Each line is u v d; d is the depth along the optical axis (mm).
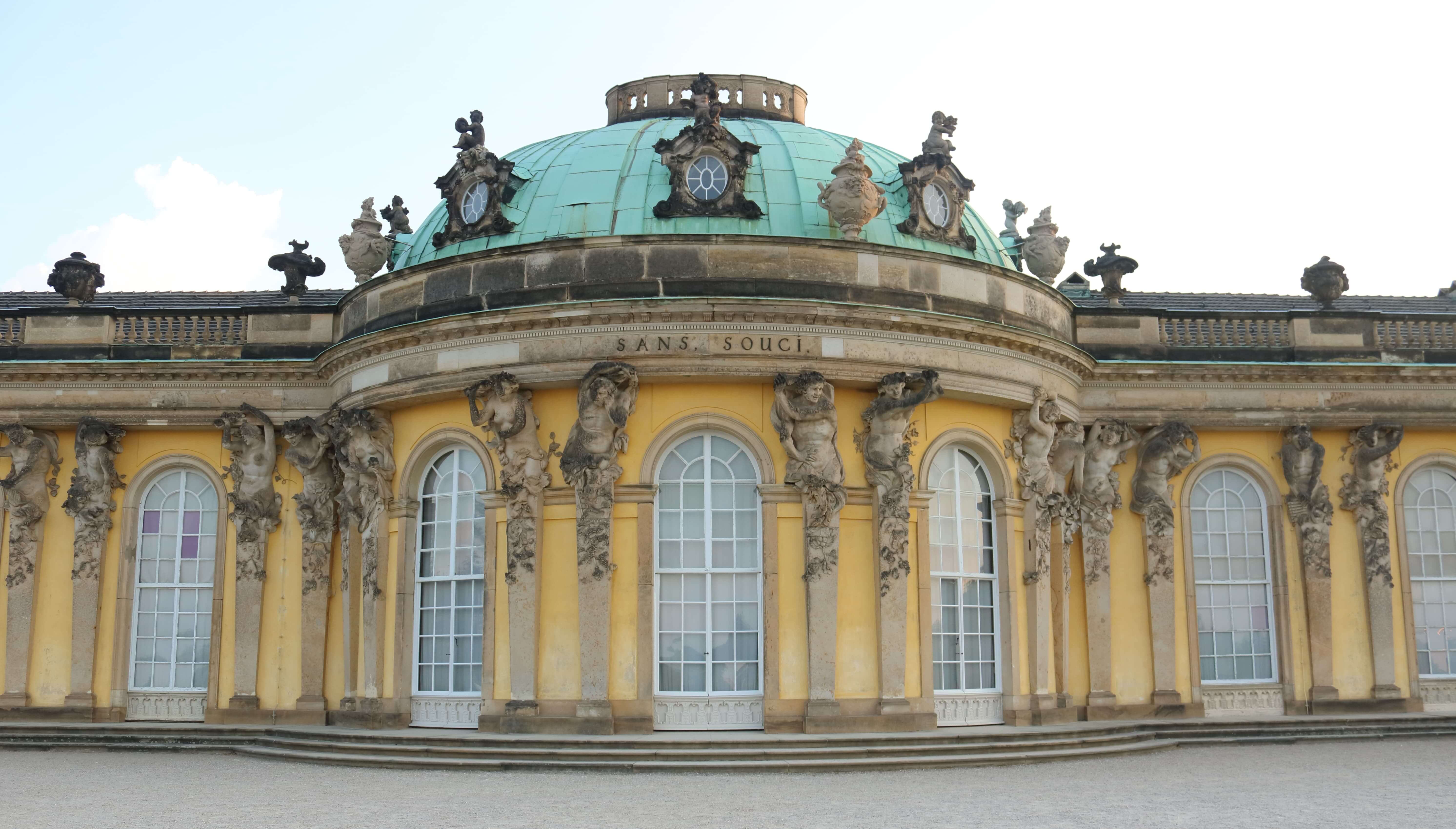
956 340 34812
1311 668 39969
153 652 40000
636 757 29266
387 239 39656
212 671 39062
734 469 33656
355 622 36875
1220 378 40500
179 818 21906
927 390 33156
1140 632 39438
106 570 39906
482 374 34062
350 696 36531
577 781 27016
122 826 21031
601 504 32562
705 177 36000
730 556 33344
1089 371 39625
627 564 32781
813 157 37594
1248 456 41031
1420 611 41500
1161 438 39688
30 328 41219
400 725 34781
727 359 33000
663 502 33500
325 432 38312
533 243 34375
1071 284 49781
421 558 35656
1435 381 41406
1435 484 42219
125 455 40500
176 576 40312
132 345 40844
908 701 32875
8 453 40062
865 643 32875
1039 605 35906
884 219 36594
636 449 33250
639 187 36188
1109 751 32438
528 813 22250
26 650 39312
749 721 32656
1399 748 34500
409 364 35344
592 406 32625
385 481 35938
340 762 30688
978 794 24656
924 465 34531
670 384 33562
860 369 33531
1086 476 39375
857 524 33375
